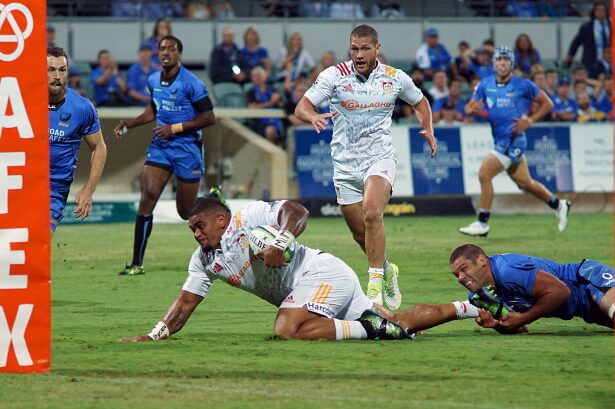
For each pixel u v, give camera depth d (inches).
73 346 1047.6
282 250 1001.5
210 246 1045.8
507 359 959.6
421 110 1370.6
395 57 3619.6
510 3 3750.0
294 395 800.3
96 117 1352.1
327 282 1060.5
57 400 786.8
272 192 3075.8
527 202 3213.6
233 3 3713.1
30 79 842.2
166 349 1022.4
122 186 3036.4
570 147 3238.2
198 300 1087.0
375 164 1337.4
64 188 1347.2
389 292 1316.4
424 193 3139.8
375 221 1299.2
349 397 791.7
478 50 3501.5
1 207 842.8
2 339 855.7
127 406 765.9
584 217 3063.5
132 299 1491.1
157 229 2780.5
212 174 3095.5
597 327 1184.2
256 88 3230.8
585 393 806.5
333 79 1331.2
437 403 768.9
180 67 1808.6
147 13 3462.1
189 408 758.5
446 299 1451.8
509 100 2273.6
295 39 3353.8
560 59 3693.4
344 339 1060.5
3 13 838.5
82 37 3390.7
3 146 841.5
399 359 956.0
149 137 3043.8
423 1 3732.8
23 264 849.5
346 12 3609.7
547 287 1064.2
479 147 3186.5
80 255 2140.7
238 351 1003.3
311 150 3102.9
